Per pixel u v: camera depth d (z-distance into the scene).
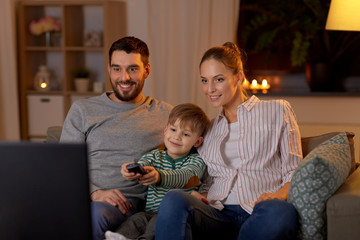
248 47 3.89
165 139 1.77
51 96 3.98
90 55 4.16
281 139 1.68
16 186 0.88
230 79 1.68
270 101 1.73
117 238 1.34
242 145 1.67
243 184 1.63
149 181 1.58
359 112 3.17
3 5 3.85
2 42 3.90
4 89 3.95
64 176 0.87
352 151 1.77
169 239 1.39
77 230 0.89
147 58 1.96
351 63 3.75
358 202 1.31
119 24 3.89
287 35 3.67
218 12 3.68
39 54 4.18
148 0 3.78
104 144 1.85
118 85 1.89
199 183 1.74
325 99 3.20
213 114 3.73
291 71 3.85
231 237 1.63
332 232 1.33
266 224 1.37
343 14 2.16
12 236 0.90
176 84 3.83
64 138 1.90
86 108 1.92
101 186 1.80
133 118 1.90
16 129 3.98
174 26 3.77
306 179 1.37
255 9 3.81
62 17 3.87
